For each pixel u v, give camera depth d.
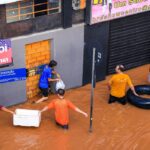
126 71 31.56
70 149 22.69
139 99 26.55
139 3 29.53
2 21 24.22
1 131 24.05
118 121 25.34
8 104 26.39
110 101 27.03
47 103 26.94
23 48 25.53
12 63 25.45
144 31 31.27
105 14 27.89
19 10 24.86
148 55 32.44
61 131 24.14
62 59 27.59
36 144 23.02
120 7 28.48
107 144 23.19
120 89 26.48
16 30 25.02
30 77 26.78
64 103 23.83
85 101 27.41
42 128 24.36
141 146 23.12
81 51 28.19
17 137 23.56
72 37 27.38
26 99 27.03
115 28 29.36
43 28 26.06
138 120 25.52
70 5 26.42
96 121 25.22
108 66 30.36
